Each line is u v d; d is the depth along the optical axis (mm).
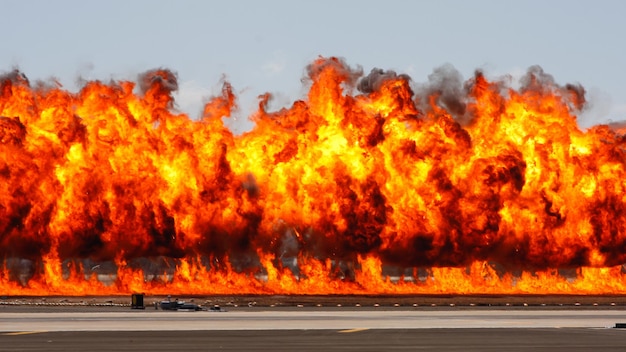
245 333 190500
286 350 166500
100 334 186250
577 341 181625
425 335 189625
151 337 182500
